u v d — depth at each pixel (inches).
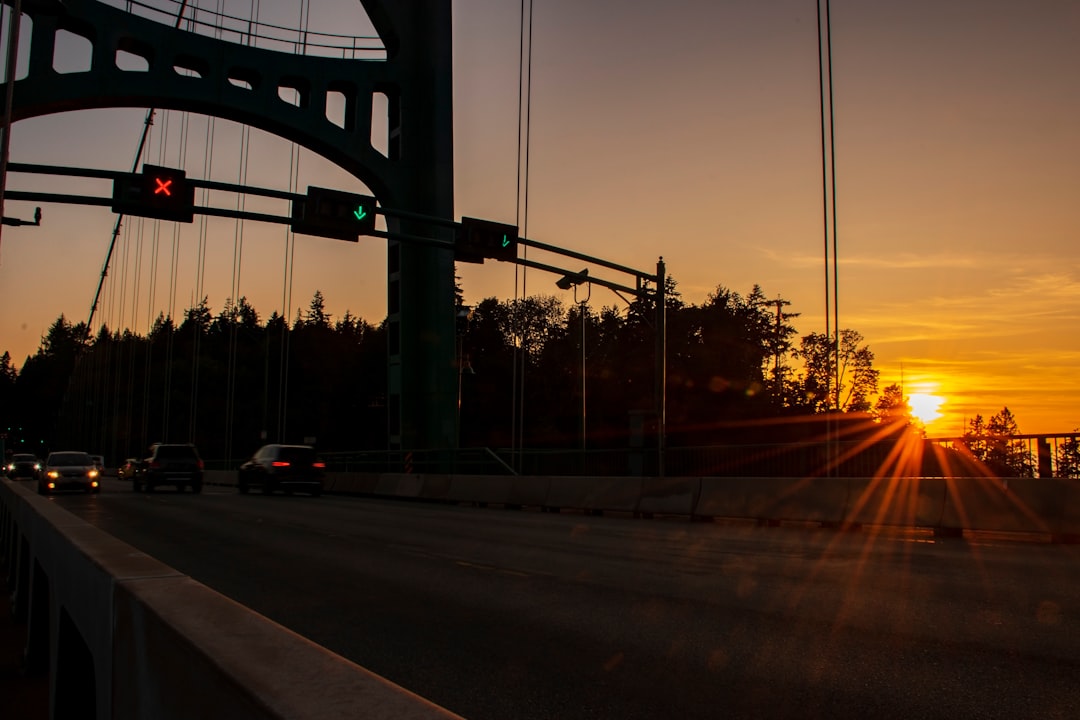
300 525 702.5
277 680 62.1
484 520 758.5
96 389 4483.3
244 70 1567.4
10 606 361.4
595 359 3607.3
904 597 320.5
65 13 1419.8
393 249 1653.5
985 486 562.9
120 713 101.6
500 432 3617.1
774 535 586.2
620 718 178.7
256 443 4060.0
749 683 203.9
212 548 524.4
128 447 3619.6
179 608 88.6
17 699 219.9
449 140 1657.2
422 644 251.4
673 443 2888.8
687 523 716.0
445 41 1679.4
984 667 215.3
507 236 898.1
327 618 293.4
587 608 306.8
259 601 329.1
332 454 1845.5
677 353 3161.9
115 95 1453.0
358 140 1605.6
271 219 800.3
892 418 2878.9
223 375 4215.1
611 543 536.7
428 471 1473.9
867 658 226.4
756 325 3223.4
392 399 1624.0
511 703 190.4
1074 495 522.0
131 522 736.3
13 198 732.0
